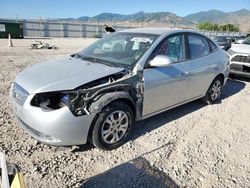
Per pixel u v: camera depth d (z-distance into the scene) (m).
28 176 3.00
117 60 4.09
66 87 3.21
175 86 4.46
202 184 3.05
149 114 4.19
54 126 3.11
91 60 4.27
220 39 16.19
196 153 3.71
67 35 42.81
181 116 5.05
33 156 3.39
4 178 1.80
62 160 3.35
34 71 3.78
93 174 3.11
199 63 4.96
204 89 5.35
